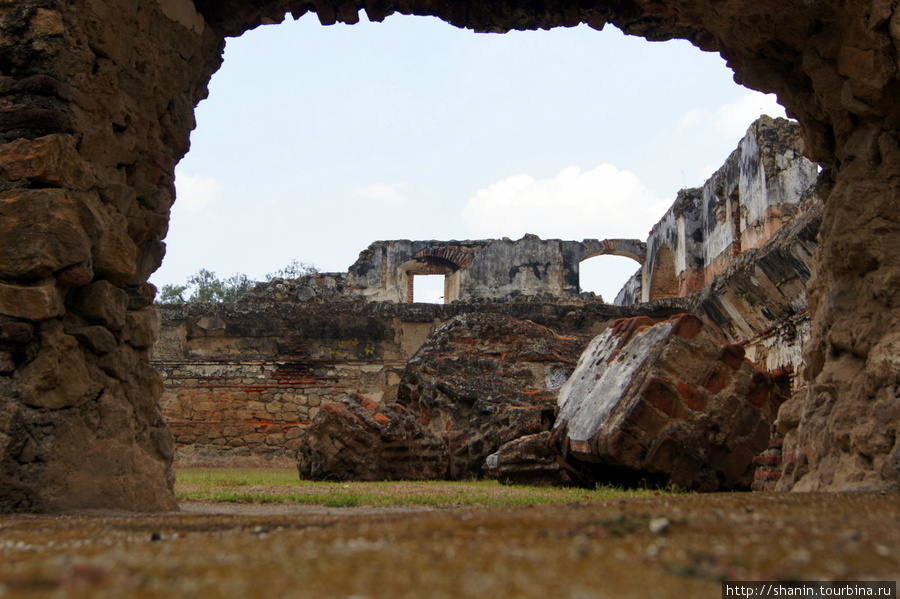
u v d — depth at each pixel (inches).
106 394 240.7
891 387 208.1
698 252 1077.1
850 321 233.5
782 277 610.9
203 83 307.6
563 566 99.3
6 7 238.8
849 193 241.4
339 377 859.4
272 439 837.2
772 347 641.0
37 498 213.5
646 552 107.8
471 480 446.6
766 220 832.3
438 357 546.0
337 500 284.0
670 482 315.6
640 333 370.3
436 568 98.7
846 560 102.1
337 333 871.7
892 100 237.8
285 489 342.0
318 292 1084.5
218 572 98.5
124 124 257.6
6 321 219.3
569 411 383.9
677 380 323.6
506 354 549.6
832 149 272.1
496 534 125.1
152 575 96.1
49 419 220.5
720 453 319.0
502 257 1314.0
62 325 231.3
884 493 177.9
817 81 256.8
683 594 86.7
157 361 846.5
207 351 859.4
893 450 197.0
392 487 355.3
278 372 853.8
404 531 130.1
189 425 834.8
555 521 135.5
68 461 222.7
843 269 240.5
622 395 333.1
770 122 855.1
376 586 89.2
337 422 414.3
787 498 169.5
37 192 226.4
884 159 239.5
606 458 326.3
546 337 561.0
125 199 257.0
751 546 110.4
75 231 229.1
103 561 107.6
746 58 285.4
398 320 879.1
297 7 319.0
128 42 258.1
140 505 239.3
